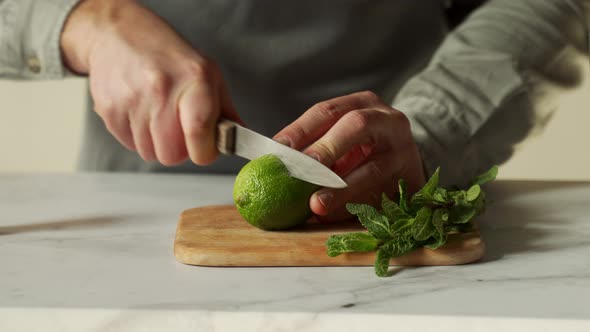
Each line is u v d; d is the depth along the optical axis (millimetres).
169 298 830
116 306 808
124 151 1612
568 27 1420
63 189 1327
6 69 1290
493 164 1328
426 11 1601
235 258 923
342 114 1064
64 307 805
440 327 782
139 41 1139
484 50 1356
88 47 1187
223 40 1530
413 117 1233
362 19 1533
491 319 776
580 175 2580
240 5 1509
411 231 906
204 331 799
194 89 1087
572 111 2531
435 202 960
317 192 974
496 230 1088
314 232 990
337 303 815
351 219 1042
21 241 1032
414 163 1089
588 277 888
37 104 2555
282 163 974
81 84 2545
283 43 1533
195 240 959
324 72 1561
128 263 942
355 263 927
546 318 772
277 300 824
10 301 820
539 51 1384
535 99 1368
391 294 839
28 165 2600
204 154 1101
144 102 1113
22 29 1245
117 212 1179
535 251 987
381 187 1057
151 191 1313
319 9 1520
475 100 1274
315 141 1057
